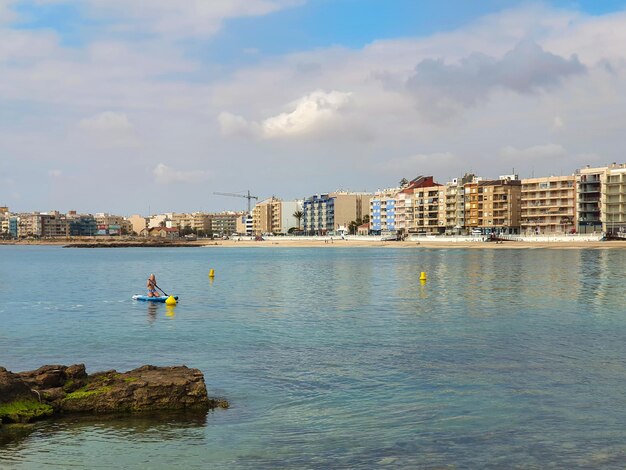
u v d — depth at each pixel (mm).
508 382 24562
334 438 18719
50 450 17906
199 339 34844
